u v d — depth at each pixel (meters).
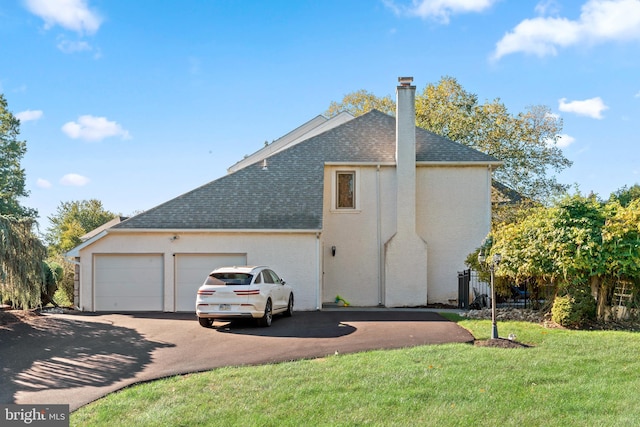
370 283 22.94
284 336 13.66
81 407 7.68
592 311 14.70
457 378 8.54
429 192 23.33
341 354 11.03
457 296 22.97
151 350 11.88
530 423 6.57
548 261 15.47
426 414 6.92
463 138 35.94
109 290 20.70
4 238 15.69
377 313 19.02
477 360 9.84
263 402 7.54
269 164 23.27
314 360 10.41
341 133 24.55
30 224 17.02
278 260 20.77
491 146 35.59
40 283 17.41
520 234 16.64
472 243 23.16
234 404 7.49
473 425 6.53
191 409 7.30
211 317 15.19
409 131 22.73
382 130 24.73
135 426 6.70
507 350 10.86
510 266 16.50
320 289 20.70
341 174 23.59
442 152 23.61
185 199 21.84
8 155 39.28
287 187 22.38
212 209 21.47
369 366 9.52
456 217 23.25
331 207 23.25
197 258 20.81
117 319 17.56
